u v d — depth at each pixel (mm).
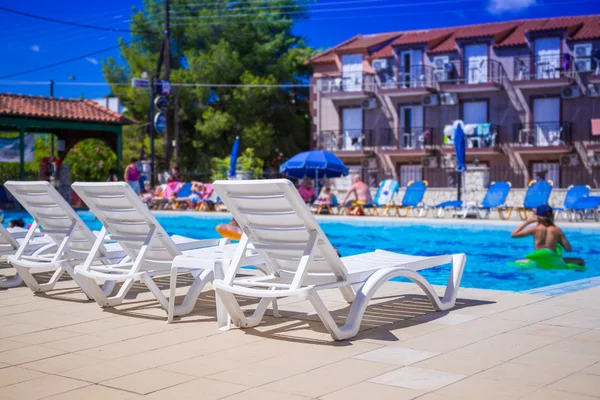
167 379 3385
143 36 43031
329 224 17547
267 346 4074
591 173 30938
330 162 20453
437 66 33625
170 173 26156
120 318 4996
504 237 14227
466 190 23266
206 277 5207
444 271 9227
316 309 4117
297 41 45281
